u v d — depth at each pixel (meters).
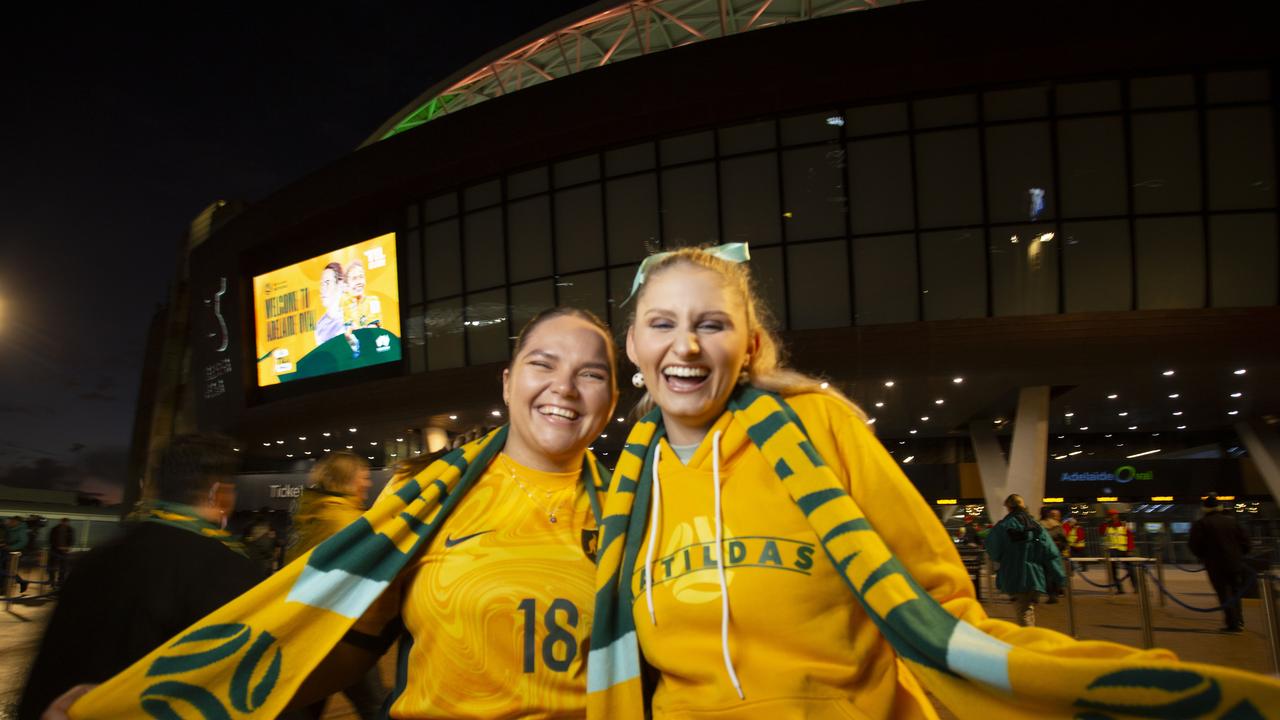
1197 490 33.91
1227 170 18.44
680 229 21.27
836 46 19.02
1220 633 10.05
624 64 20.78
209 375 32.91
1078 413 27.95
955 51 18.28
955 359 19.72
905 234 19.70
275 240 28.84
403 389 25.78
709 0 37.16
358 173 25.31
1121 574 14.45
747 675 1.57
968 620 1.49
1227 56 17.86
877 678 1.61
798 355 20.14
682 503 1.72
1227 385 21.52
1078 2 17.75
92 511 40.31
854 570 1.49
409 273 25.94
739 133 20.58
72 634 2.64
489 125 22.58
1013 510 9.58
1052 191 19.00
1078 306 19.14
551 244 22.94
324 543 1.95
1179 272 18.80
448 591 1.91
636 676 1.71
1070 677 1.27
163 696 1.86
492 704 1.84
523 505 2.02
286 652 1.89
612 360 2.14
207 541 2.89
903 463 35.47
